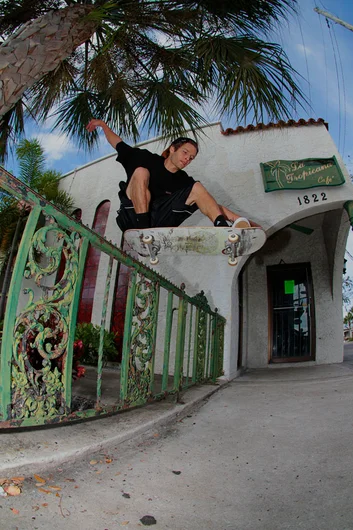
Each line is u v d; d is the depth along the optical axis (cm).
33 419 189
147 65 424
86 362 698
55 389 204
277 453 247
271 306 931
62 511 153
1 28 369
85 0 333
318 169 680
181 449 252
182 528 154
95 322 825
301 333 899
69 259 211
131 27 352
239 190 722
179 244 393
